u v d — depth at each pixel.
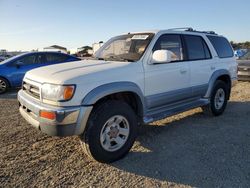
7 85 9.29
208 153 3.92
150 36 4.39
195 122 5.48
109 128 3.59
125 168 3.49
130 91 3.79
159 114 4.43
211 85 5.50
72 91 3.21
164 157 3.80
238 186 3.05
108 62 4.05
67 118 3.19
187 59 4.92
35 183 3.12
